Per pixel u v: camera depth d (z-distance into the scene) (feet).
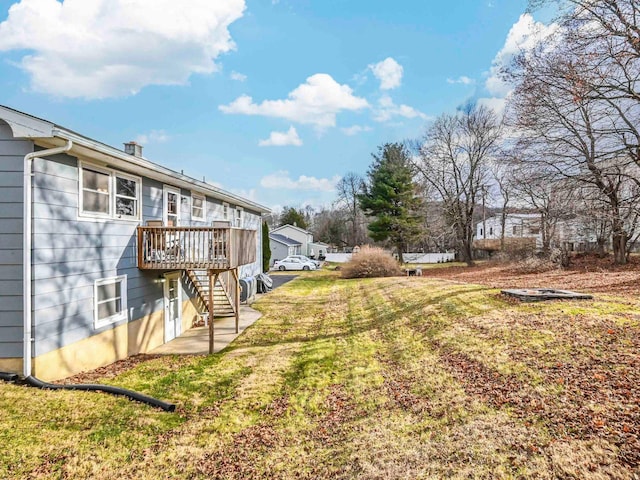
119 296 29.78
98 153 24.70
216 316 47.88
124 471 14.39
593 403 14.33
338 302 54.29
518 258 78.84
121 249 29.81
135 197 32.04
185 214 42.09
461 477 11.45
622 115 42.29
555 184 49.78
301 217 201.67
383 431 15.67
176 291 39.32
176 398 21.47
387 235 108.58
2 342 21.67
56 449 15.39
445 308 35.83
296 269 118.32
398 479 12.01
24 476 13.61
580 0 35.55
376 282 68.54
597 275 49.57
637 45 33.53
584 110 44.78
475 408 16.05
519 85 45.47
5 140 21.65
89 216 26.14
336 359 27.27
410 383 20.67
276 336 36.70
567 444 12.07
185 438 17.01
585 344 20.43
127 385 23.40
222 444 16.47
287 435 16.92
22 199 21.56
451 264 107.86
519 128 50.70
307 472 13.75
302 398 20.89
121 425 17.84
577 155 47.65
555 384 16.65
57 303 23.30
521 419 14.33
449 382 19.52
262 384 23.48
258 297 62.23
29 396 19.75
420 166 107.86
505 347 22.61
